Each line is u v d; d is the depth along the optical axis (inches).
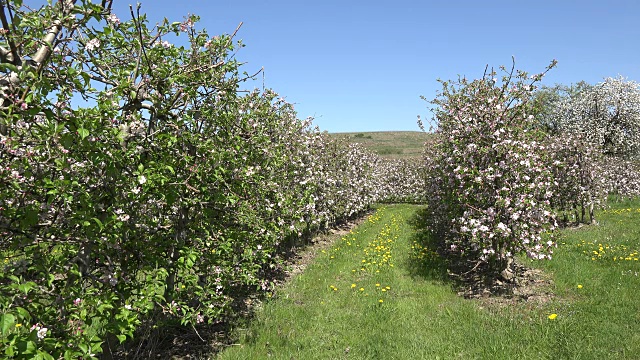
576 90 1262.3
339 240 588.1
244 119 244.4
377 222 778.8
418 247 485.4
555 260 380.8
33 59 126.4
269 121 321.1
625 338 215.6
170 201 166.2
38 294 125.0
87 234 131.1
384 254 456.8
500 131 315.3
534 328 235.9
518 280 338.6
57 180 122.6
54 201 133.3
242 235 238.5
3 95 116.6
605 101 1091.9
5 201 126.9
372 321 262.8
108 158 131.8
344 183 703.1
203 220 220.4
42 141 119.2
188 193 202.2
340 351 223.5
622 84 1082.1
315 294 329.4
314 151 519.8
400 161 1362.0
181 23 185.2
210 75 210.5
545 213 304.2
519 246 309.7
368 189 908.0
